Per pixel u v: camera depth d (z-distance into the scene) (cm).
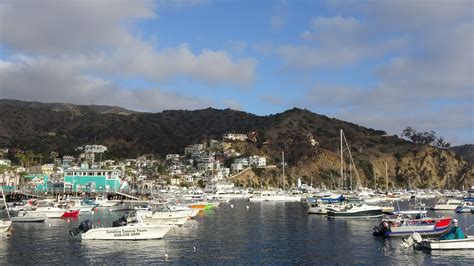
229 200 17388
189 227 7919
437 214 10712
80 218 9556
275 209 12750
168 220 7725
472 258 4894
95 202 12606
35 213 8956
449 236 5478
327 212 9575
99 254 5247
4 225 6838
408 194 19200
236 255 5238
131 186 19250
